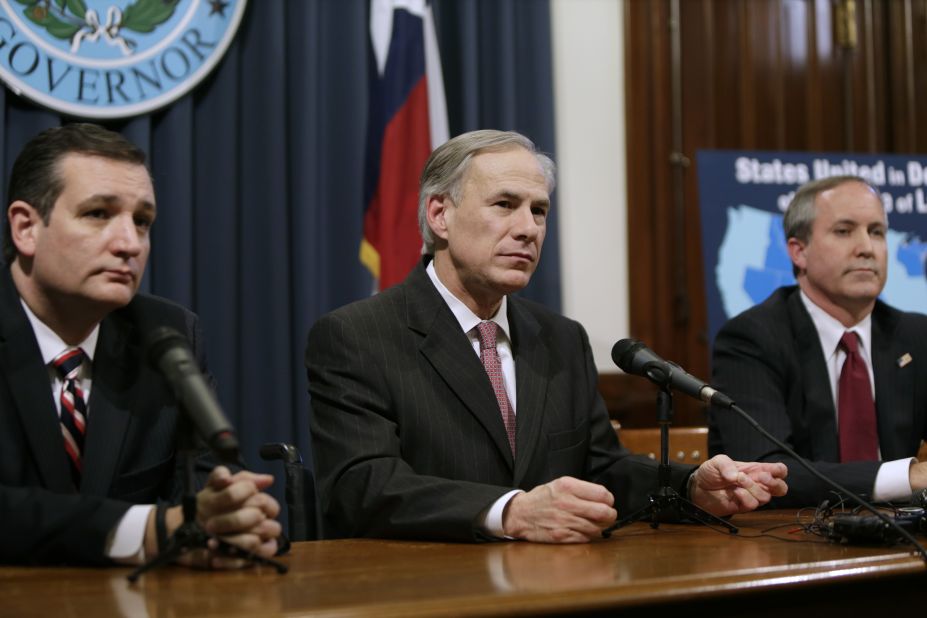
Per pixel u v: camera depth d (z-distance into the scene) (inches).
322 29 140.7
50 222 66.2
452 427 79.8
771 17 175.0
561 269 156.2
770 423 99.7
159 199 129.3
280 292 134.5
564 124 159.3
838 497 84.6
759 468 74.8
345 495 74.0
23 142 123.4
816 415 103.3
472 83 146.8
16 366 67.6
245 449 133.4
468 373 81.4
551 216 150.9
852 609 55.8
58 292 67.4
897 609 57.3
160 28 128.8
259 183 135.6
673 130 167.0
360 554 62.8
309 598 48.1
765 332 105.3
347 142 140.0
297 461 76.2
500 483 80.0
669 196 166.4
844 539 64.4
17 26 122.0
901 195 151.6
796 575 53.1
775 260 146.4
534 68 151.6
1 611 46.7
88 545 58.2
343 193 139.7
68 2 124.5
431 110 145.3
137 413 71.2
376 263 141.7
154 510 59.6
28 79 122.3
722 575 51.8
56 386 70.2
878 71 181.5
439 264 86.7
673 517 76.4
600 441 87.0
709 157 146.9
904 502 82.7
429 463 79.0
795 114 176.1
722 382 105.0
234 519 57.6
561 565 56.6
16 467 66.4
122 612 45.9
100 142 67.5
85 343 71.3
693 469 77.0
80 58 125.0
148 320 74.2
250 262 135.6
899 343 107.5
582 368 89.4
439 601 46.3
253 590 50.8
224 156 133.5
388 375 79.9
